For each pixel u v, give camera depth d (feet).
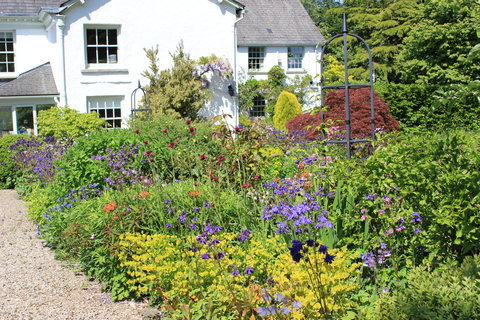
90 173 22.98
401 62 80.28
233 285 11.41
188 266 12.77
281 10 89.45
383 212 12.74
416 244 12.62
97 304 14.15
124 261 14.57
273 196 17.34
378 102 36.40
